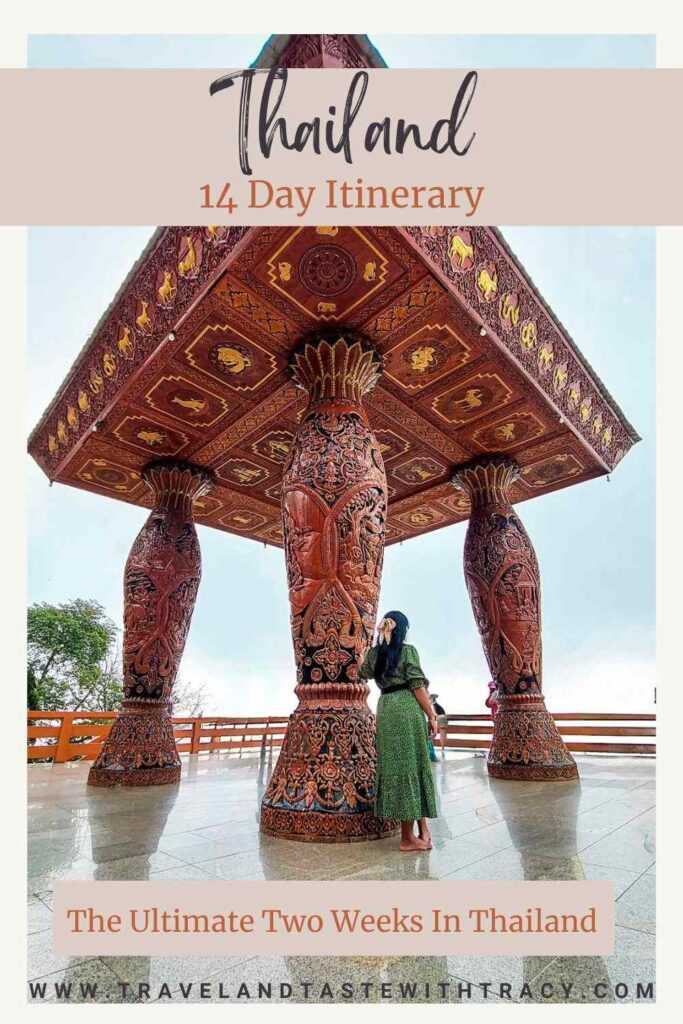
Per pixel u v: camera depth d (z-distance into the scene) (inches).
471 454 329.7
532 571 319.0
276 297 199.6
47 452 342.3
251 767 387.2
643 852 138.9
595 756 431.5
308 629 187.9
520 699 303.6
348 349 215.3
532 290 244.4
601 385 310.8
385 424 294.8
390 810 143.1
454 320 214.1
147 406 272.5
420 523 440.5
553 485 373.7
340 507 193.0
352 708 180.1
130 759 284.0
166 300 217.5
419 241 180.9
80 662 717.9
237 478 356.2
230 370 243.8
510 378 253.3
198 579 326.6
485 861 131.5
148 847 149.0
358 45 171.3
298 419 286.4
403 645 154.4
